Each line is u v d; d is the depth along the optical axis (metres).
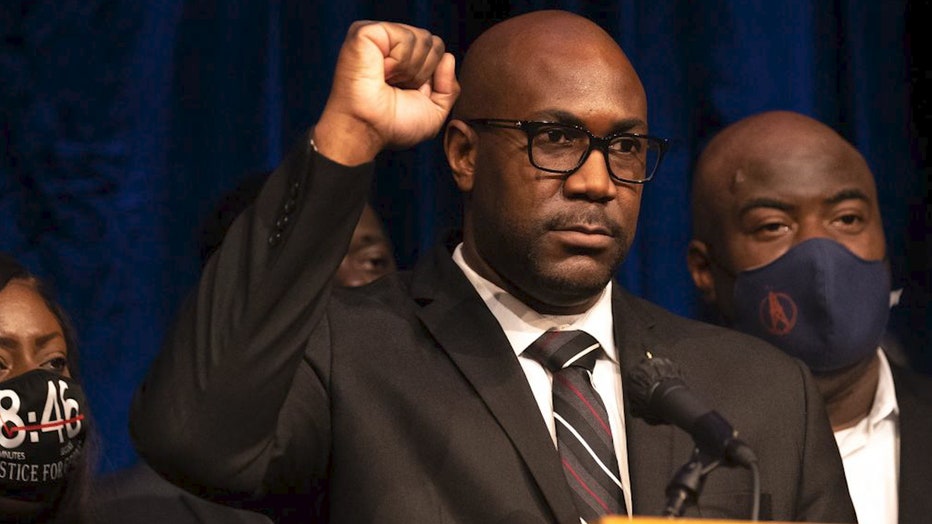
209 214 5.94
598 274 3.83
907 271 7.22
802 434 4.06
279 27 6.87
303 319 3.46
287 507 3.83
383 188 6.93
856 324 5.54
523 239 3.84
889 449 5.60
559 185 3.83
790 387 4.13
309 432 3.79
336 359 3.88
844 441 5.64
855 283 5.55
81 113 6.70
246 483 3.51
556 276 3.81
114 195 6.69
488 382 3.84
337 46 6.92
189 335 3.45
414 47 3.54
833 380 5.68
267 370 3.41
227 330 3.40
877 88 7.27
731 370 4.12
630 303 4.26
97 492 5.20
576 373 3.96
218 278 3.46
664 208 7.12
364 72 3.46
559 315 4.03
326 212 3.44
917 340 7.17
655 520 2.68
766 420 4.02
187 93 6.79
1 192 6.66
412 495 3.69
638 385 3.29
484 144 3.96
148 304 6.69
